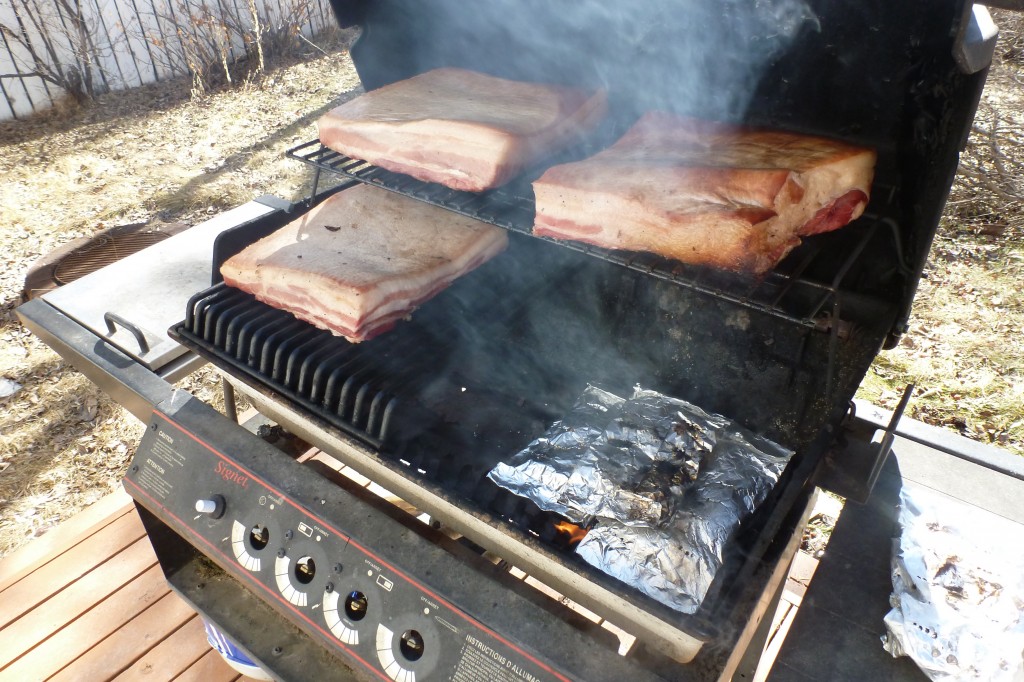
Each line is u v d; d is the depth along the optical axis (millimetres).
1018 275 4629
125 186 6004
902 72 1465
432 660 1474
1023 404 3715
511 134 1733
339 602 1596
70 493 3590
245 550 1733
